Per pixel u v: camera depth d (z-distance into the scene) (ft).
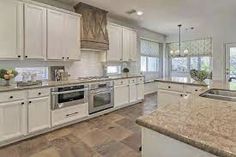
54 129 10.32
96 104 12.99
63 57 11.80
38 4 10.27
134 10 14.55
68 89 10.88
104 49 14.61
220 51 19.95
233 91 7.18
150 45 23.44
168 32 23.35
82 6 12.94
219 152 2.02
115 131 10.18
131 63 19.92
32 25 10.06
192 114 3.49
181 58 24.41
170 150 2.66
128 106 16.25
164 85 11.60
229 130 2.61
